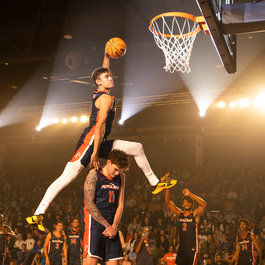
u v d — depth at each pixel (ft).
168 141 76.84
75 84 56.80
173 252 36.45
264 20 18.97
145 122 60.95
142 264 35.86
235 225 41.93
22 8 45.80
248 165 70.85
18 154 87.45
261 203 47.85
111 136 66.28
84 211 11.42
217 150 76.54
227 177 64.08
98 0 44.37
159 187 11.97
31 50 49.73
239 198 56.29
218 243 36.83
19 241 44.62
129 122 61.52
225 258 32.12
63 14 45.83
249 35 44.16
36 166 86.02
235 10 19.47
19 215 56.59
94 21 46.14
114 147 11.48
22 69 54.24
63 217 52.13
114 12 44.96
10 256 40.04
